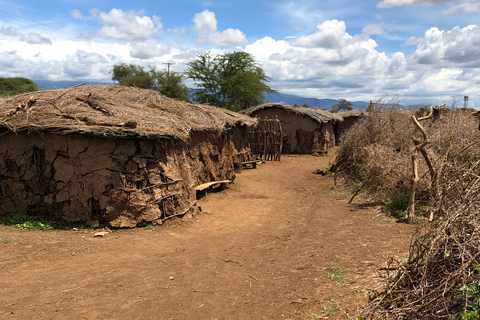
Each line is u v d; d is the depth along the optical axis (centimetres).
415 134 1174
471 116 1166
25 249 629
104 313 422
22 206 797
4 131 787
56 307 431
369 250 562
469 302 292
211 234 784
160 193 826
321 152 2302
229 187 1311
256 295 466
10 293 462
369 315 347
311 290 452
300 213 955
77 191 778
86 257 613
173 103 1151
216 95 4009
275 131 2105
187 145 1076
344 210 902
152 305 445
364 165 1100
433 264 339
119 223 777
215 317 416
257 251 659
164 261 607
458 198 373
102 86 1077
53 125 753
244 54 3962
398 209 812
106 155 776
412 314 314
